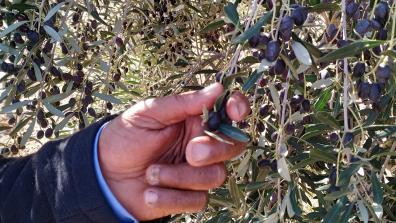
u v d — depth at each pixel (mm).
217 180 450
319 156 496
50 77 758
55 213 430
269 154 649
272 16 407
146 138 433
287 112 559
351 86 503
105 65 792
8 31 639
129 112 439
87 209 423
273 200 640
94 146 438
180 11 968
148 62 1059
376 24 429
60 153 447
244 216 632
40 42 680
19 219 454
